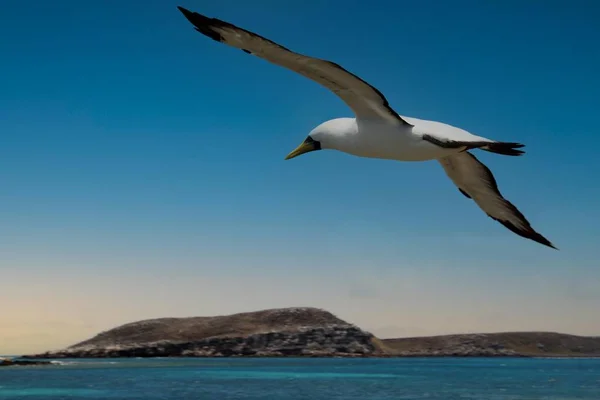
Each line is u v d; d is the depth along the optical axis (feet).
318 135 29.50
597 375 273.95
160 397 152.66
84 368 322.34
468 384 206.69
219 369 310.04
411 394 165.17
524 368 372.38
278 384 200.64
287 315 616.80
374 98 27.55
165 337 575.38
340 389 180.65
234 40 25.21
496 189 30.14
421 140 27.55
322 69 26.48
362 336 613.11
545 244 29.48
